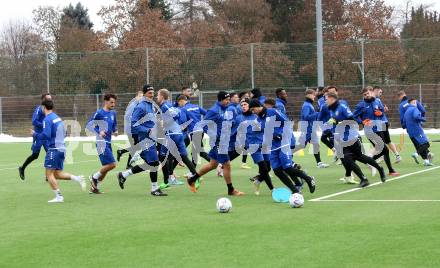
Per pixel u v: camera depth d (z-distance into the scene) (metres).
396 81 41.50
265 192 15.53
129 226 11.19
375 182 16.67
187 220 11.65
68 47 66.00
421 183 16.12
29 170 22.11
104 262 8.65
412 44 41.19
